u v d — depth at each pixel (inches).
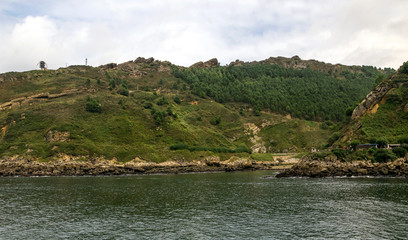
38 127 6146.7
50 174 4980.3
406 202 2450.8
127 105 7603.4
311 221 1967.3
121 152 5757.9
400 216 2034.9
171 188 3474.4
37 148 5447.8
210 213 2225.6
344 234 1700.3
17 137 5880.9
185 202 2635.3
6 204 2564.0
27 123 6289.4
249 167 6304.1
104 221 2017.7
